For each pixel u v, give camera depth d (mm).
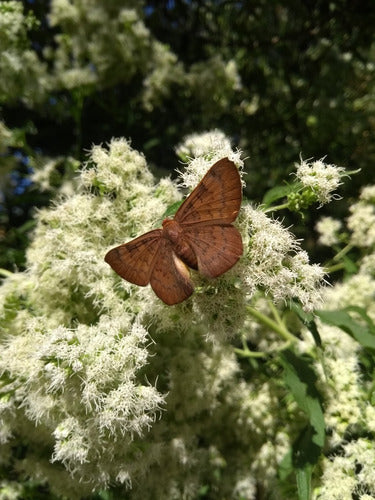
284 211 202
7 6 194
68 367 103
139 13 240
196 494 159
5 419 131
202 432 161
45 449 146
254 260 100
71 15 223
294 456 125
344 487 118
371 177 233
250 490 162
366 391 135
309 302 103
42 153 244
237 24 250
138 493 145
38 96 211
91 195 132
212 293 101
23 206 227
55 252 128
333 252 205
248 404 152
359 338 124
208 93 237
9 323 133
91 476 121
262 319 143
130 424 104
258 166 241
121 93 256
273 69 255
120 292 124
